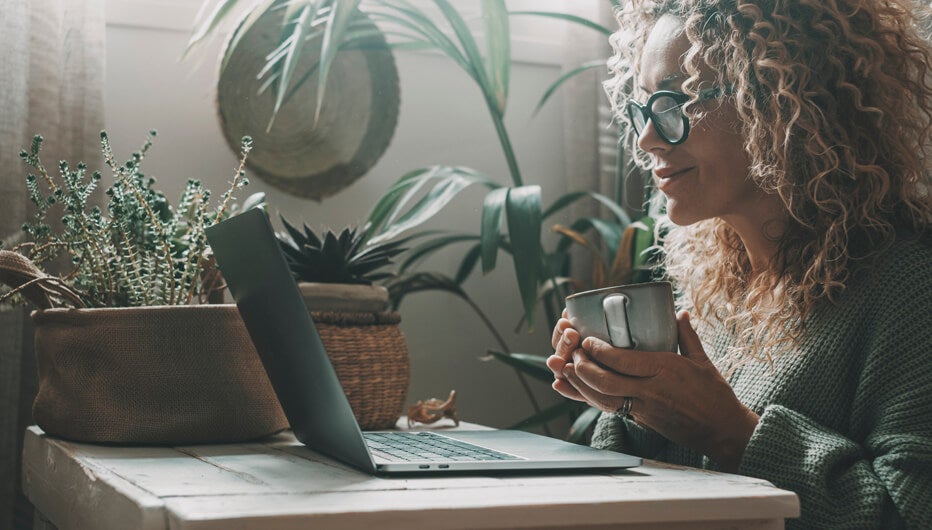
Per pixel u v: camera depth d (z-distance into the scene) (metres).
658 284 0.80
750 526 0.63
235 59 1.76
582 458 0.75
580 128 2.00
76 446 0.92
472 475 0.72
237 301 0.94
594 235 1.99
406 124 1.95
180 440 0.96
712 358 1.08
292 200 1.83
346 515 0.55
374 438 0.99
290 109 1.80
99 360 0.95
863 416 0.84
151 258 1.06
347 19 1.52
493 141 2.02
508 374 1.99
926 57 0.99
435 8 1.97
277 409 1.01
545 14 1.71
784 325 0.92
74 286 1.08
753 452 0.79
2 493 1.46
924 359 0.81
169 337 0.95
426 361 1.93
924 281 0.84
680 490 0.64
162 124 1.75
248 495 0.61
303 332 0.74
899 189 0.94
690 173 0.96
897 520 0.74
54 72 1.58
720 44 0.94
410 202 1.93
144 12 1.74
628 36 1.20
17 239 1.47
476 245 1.83
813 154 0.91
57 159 1.57
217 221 1.05
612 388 0.81
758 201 0.97
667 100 0.94
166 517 0.57
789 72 0.91
